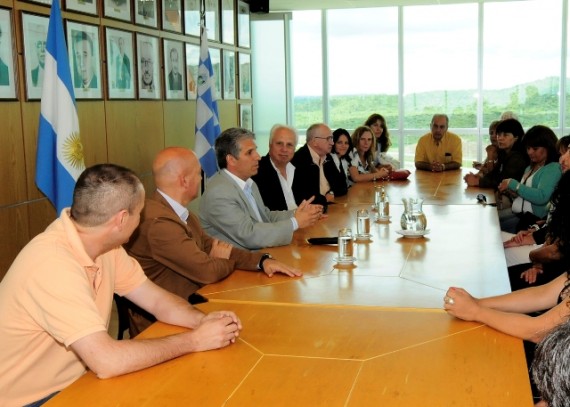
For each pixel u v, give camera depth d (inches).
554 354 36.7
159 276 107.3
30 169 158.9
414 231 132.5
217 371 65.2
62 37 149.4
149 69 222.7
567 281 78.8
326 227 146.1
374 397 58.2
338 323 79.2
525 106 365.1
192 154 113.7
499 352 68.6
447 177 250.4
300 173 179.6
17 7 152.4
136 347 65.9
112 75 197.2
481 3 358.9
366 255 116.8
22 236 156.5
